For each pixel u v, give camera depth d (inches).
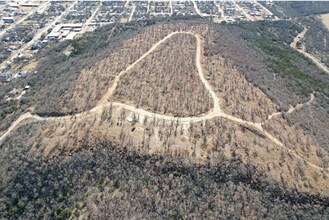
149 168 5634.8
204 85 7559.1
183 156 5713.6
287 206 5354.3
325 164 6092.5
